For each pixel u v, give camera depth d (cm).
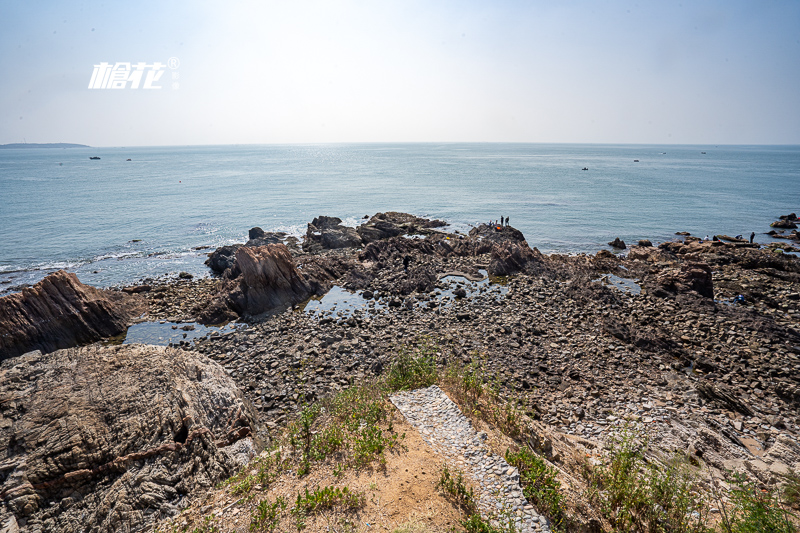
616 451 1380
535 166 18500
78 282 3119
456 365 1892
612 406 1991
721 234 6047
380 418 1370
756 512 980
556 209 7969
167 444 1374
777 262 4281
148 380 1662
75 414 1429
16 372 1684
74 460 1270
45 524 1149
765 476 1398
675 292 3494
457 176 13775
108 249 5416
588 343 2656
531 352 2548
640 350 2558
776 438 1714
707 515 1058
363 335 2820
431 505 970
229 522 984
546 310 3197
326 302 3531
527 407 1942
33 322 2736
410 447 1206
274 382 2297
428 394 1550
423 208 8106
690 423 1811
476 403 1505
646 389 2141
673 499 1084
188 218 7262
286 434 1534
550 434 1538
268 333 2947
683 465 1345
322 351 2622
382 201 8881
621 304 3319
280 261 3588
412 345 2650
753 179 13125
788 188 10850
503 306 3291
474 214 7544
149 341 2872
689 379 2253
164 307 3447
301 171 16175
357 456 1162
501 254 4409
